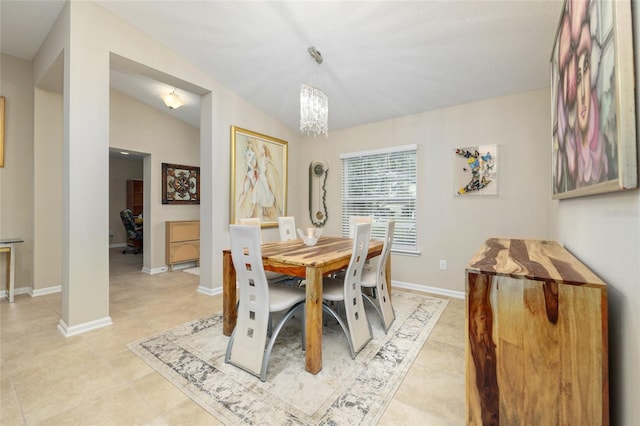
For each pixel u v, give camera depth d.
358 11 2.22
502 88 2.88
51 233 3.40
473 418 0.99
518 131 2.93
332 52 2.72
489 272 0.99
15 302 3.05
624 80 0.72
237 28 2.62
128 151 4.38
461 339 2.23
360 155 4.02
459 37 2.30
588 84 1.03
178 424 1.35
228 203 3.57
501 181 3.01
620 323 0.83
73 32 2.31
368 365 1.87
